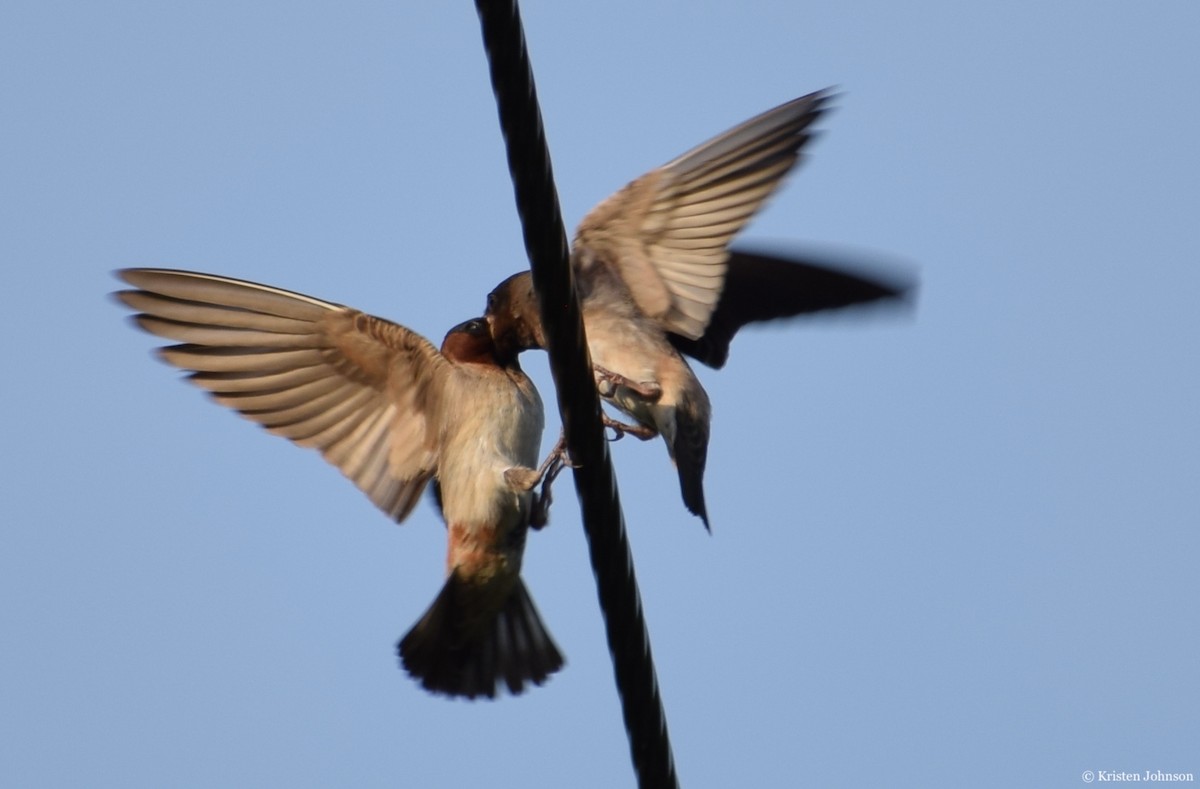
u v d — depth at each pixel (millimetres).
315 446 11742
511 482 11453
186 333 11625
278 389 11695
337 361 11719
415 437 11844
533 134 9156
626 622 10109
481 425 11773
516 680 11758
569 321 9672
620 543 9992
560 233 9500
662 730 10312
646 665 10133
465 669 11797
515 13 8820
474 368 12094
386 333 11578
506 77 8953
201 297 11664
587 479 9852
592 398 9852
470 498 11586
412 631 11625
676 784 10547
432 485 12453
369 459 11789
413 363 11680
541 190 9289
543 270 9531
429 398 11805
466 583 11711
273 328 11664
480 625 11914
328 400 11773
